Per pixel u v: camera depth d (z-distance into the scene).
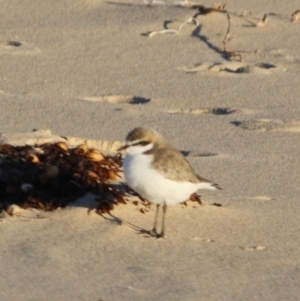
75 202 21.58
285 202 22.95
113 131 28.02
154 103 31.34
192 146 27.28
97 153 23.12
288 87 33.59
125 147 19.77
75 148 23.25
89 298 17.05
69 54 36.31
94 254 19.19
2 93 31.39
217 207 22.27
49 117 29.00
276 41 38.25
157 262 18.97
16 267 18.33
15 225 20.41
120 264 18.75
